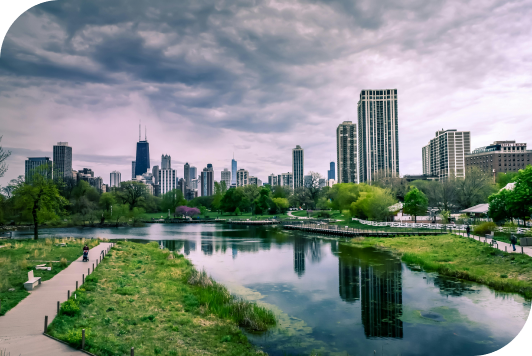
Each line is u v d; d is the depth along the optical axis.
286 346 20.08
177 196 177.12
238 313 24.09
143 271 35.06
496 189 97.19
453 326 22.95
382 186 138.38
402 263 44.50
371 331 22.42
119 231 101.38
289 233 93.50
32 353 13.93
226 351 17.83
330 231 87.00
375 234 72.56
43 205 58.06
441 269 38.06
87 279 27.34
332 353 19.28
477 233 56.81
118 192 144.38
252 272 40.78
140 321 20.31
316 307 27.30
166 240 77.19
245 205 175.62
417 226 79.06
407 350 19.56
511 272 33.31
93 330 17.53
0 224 97.06
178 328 20.05
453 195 102.69
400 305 27.39
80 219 117.00
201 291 28.41
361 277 37.19
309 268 42.88
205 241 75.06
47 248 42.03
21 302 20.61
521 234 49.72
